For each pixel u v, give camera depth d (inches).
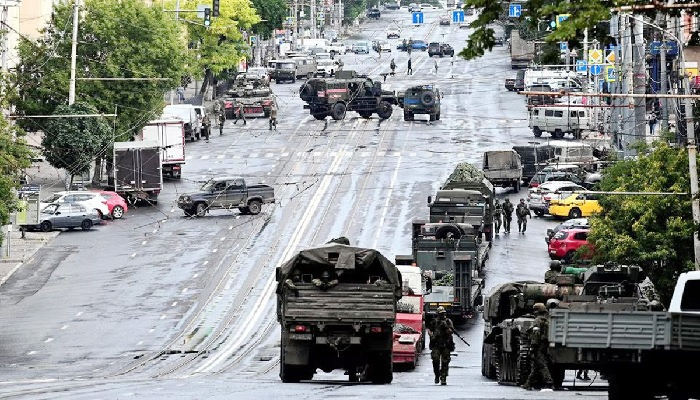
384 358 3705.7
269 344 5816.9
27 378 4234.7
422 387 3371.1
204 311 6540.4
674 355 2511.1
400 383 3769.7
